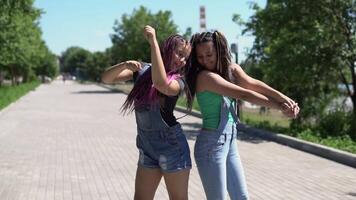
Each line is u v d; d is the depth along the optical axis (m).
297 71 15.57
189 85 4.33
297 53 15.36
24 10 25.36
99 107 28.12
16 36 27.56
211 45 4.31
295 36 15.80
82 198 7.50
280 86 16.73
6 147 12.51
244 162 10.66
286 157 11.35
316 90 16.73
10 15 24.95
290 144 13.16
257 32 17.48
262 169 9.89
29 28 32.69
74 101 34.12
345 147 12.06
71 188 8.12
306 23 15.87
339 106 16.91
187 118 21.36
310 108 16.58
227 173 4.52
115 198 7.53
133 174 9.29
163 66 3.99
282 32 16.28
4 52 28.08
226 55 4.38
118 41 50.56
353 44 15.19
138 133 4.36
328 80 16.38
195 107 24.23
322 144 12.59
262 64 17.52
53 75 111.69
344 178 9.09
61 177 8.95
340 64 15.75
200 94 4.36
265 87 4.34
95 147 12.71
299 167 10.12
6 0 23.91
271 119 21.41
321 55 15.45
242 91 4.16
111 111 25.08
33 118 20.98
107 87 63.22
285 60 15.58
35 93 47.06
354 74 16.14
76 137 14.73
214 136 4.36
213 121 4.38
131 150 12.27
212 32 4.38
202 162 4.40
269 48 16.89
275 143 13.70
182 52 4.25
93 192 7.88
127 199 7.48
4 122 19.12
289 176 9.23
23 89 46.09
